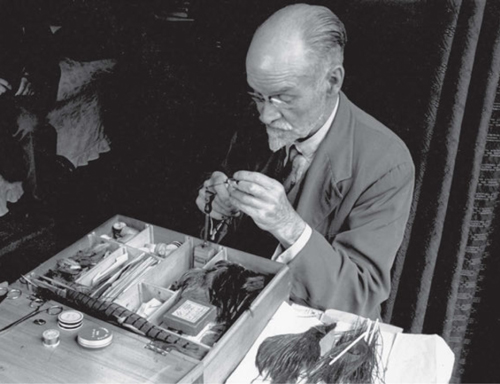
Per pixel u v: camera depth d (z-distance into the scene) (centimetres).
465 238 150
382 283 132
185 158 153
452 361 104
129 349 94
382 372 100
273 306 112
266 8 133
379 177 130
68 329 97
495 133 137
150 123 153
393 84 132
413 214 147
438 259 155
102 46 145
